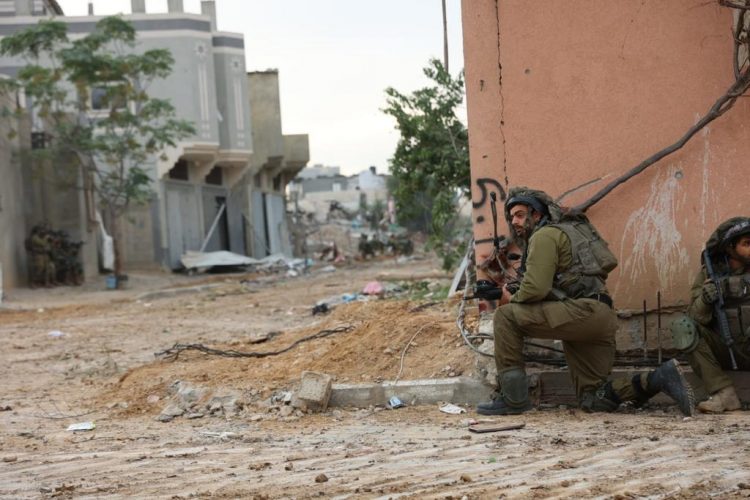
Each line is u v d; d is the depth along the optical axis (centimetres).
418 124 1758
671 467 463
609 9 718
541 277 630
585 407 662
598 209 721
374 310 989
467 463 505
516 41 737
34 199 3434
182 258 4275
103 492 483
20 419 792
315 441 614
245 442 626
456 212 1839
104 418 784
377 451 559
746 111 693
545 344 721
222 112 4641
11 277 3034
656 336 709
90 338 1577
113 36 3397
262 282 3400
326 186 10694
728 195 699
